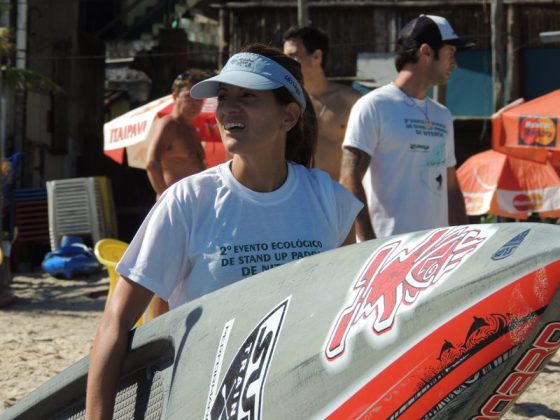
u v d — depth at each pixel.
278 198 3.84
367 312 3.03
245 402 3.24
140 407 3.70
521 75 25.62
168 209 3.72
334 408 2.99
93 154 31.36
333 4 26.12
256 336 3.34
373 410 2.90
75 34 29.94
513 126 13.33
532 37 25.58
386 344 2.93
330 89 7.54
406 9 25.91
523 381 2.78
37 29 26.91
